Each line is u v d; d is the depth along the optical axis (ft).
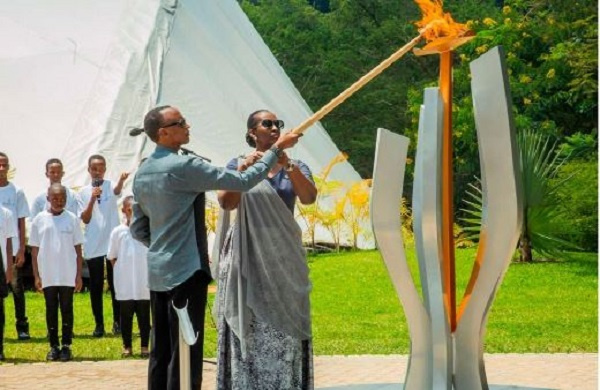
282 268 20.65
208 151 62.80
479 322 19.69
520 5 90.22
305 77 133.49
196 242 20.16
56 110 61.21
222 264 21.03
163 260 19.94
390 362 30.04
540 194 57.52
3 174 36.96
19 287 36.88
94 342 36.09
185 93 65.00
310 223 66.03
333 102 20.25
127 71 63.57
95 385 27.50
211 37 71.41
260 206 20.68
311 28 145.79
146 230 20.93
